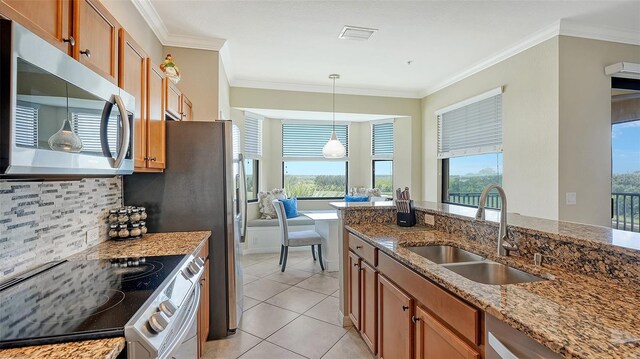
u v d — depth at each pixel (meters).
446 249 1.99
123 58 1.61
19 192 1.32
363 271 2.29
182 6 2.70
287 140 6.11
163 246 1.89
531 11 2.79
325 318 2.81
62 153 1.01
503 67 3.76
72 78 1.06
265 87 4.99
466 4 2.69
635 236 1.33
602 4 2.68
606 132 3.18
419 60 3.99
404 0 2.63
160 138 2.23
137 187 2.36
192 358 1.46
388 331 1.88
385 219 2.75
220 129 2.45
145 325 0.95
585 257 1.27
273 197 5.51
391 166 6.05
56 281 1.27
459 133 4.60
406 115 5.53
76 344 0.84
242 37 3.32
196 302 1.47
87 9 1.28
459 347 1.20
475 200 4.39
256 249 5.12
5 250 1.25
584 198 3.12
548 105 3.17
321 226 4.51
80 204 1.77
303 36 3.30
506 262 1.52
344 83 5.02
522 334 0.91
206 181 2.43
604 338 0.79
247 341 2.43
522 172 3.48
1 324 0.92
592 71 3.14
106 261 1.56
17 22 0.87
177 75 2.61
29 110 0.88
